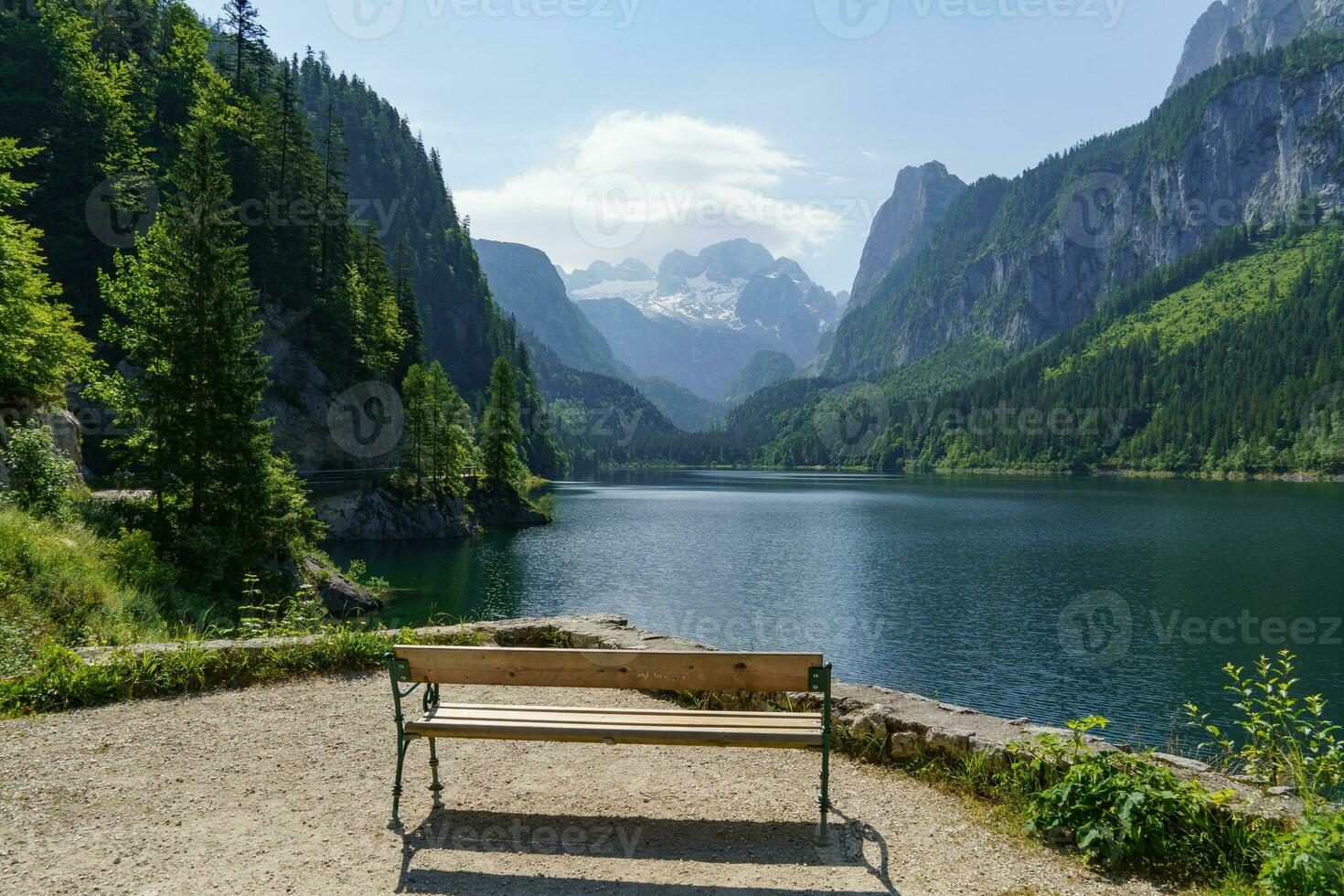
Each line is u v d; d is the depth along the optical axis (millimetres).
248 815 4969
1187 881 4352
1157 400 187500
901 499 116750
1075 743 5355
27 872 4141
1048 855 4660
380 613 33562
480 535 68688
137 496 25359
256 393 25266
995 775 5531
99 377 27172
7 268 22953
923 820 5125
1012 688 27609
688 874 4328
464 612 36000
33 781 5391
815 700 6871
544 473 169375
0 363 22828
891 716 6270
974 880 4324
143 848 4465
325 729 6645
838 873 4371
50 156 54719
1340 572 49438
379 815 5027
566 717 5203
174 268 24234
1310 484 132500
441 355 168250
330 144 84062
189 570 22281
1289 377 159125
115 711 6953
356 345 76750
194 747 6152
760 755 6328
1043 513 90125
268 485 25891
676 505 108750
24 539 12922
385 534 62312
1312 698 5938
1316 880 3842
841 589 45344
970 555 58438
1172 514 86188
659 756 6242
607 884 4195
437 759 5848
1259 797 4812
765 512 96688
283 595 24453
